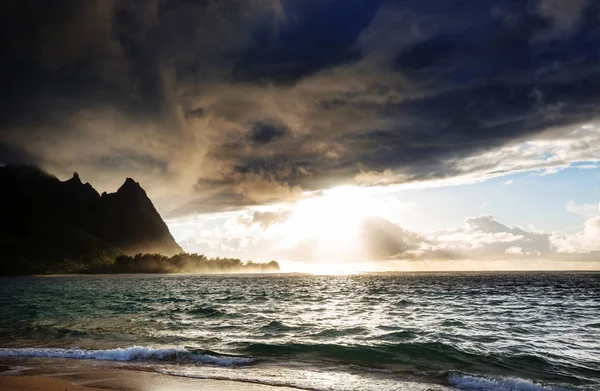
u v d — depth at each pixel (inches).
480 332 1053.2
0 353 777.6
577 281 5246.1
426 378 614.2
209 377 602.5
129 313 1519.4
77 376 600.7
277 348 824.9
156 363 700.0
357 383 579.2
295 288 3919.8
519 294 2783.0
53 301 2244.1
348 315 1441.9
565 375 652.7
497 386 573.6
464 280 5782.5
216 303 2065.7
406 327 1130.0
